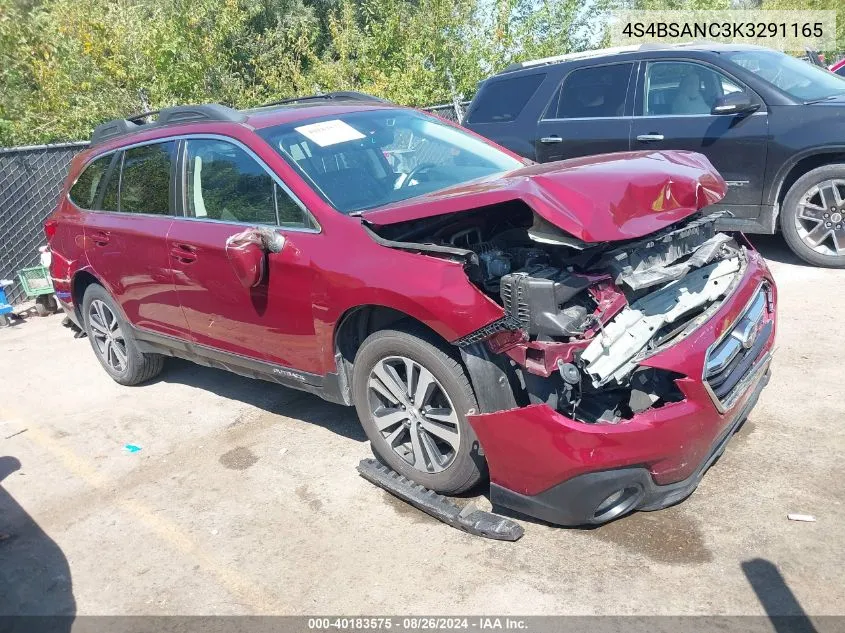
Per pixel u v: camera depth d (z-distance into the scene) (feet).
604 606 9.11
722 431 10.23
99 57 39.09
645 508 10.21
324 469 13.32
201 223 14.26
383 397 12.19
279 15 67.72
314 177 12.79
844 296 18.58
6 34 39.40
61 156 28.14
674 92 23.03
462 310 10.02
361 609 9.60
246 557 11.03
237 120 14.15
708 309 10.43
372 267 11.14
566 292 9.31
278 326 13.00
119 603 10.37
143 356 17.78
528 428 9.68
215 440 15.05
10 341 23.76
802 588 9.00
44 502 13.38
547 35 49.14
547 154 25.70
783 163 20.88
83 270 17.75
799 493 10.82
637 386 9.80
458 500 11.80
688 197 10.51
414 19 45.70
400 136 14.58
